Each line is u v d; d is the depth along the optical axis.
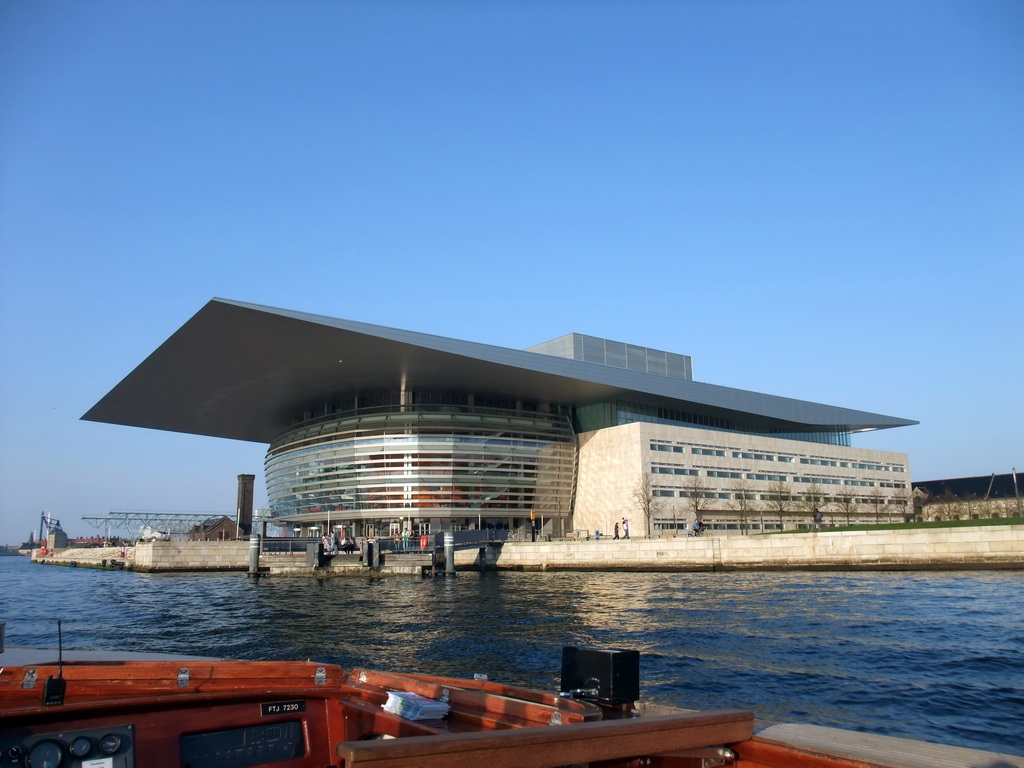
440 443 72.12
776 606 25.62
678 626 21.50
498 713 4.31
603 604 28.31
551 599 31.38
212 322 49.44
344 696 4.66
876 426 97.56
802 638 18.78
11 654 5.98
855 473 91.31
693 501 72.31
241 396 69.69
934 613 22.48
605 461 76.12
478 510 73.31
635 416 79.12
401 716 4.44
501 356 60.44
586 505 77.88
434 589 40.16
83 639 22.30
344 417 75.25
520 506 75.62
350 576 51.97
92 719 3.87
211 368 59.22
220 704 4.23
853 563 39.81
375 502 72.31
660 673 14.83
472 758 2.77
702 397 76.25
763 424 89.00
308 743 4.43
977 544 36.06
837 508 84.75
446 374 64.38
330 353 56.88
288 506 81.44
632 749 3.21
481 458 73.62
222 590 42.62
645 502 69.69
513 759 2.87
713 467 77.31
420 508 71.62
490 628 22.47
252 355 56.56
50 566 103.44
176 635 22.83
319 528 77.94
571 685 4.82
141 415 74.25
